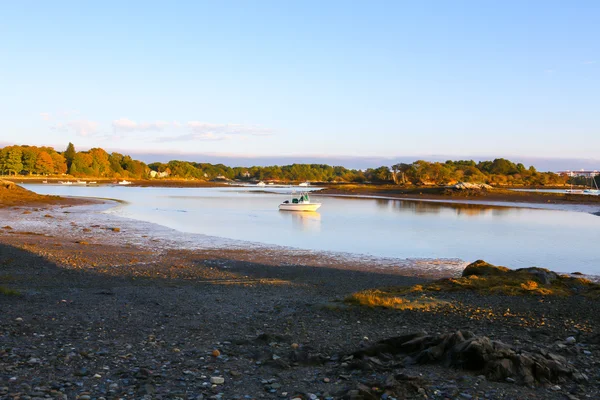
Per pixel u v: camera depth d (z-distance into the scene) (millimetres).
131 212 54812
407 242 32594
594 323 11438
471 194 102938
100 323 11609
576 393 7133
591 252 28781
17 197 65375
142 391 7051
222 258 25078
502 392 7074
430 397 6875
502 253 28203
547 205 76938
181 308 13812
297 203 61656
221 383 7566
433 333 10633
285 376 7977
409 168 189375
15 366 7957
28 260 21797
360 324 11852
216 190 136250
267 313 13391
